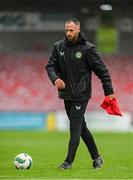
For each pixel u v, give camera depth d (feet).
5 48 387.14
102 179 99.86
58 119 342.85
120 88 377.09
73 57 108.99
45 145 214.28
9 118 351.05
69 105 110.52
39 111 369.50
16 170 113.80
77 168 117.91
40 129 346.13
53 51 111.14
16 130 335.67
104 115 336.90
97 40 389.80
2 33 387.55
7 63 381.60
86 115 337.93
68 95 109.40
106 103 110.52
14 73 379.14
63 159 148.36
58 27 387.55
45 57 384.88
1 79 376.68
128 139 256.93
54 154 168.76
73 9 379.96
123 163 135.85
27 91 374.02
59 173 107.14
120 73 380.99
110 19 387.96
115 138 264.72
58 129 341.62
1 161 140.36
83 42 109.19
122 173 110.73
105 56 386.11
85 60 109.40
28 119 349.20
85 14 386.93
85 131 111.96
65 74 109.91
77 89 109.09
